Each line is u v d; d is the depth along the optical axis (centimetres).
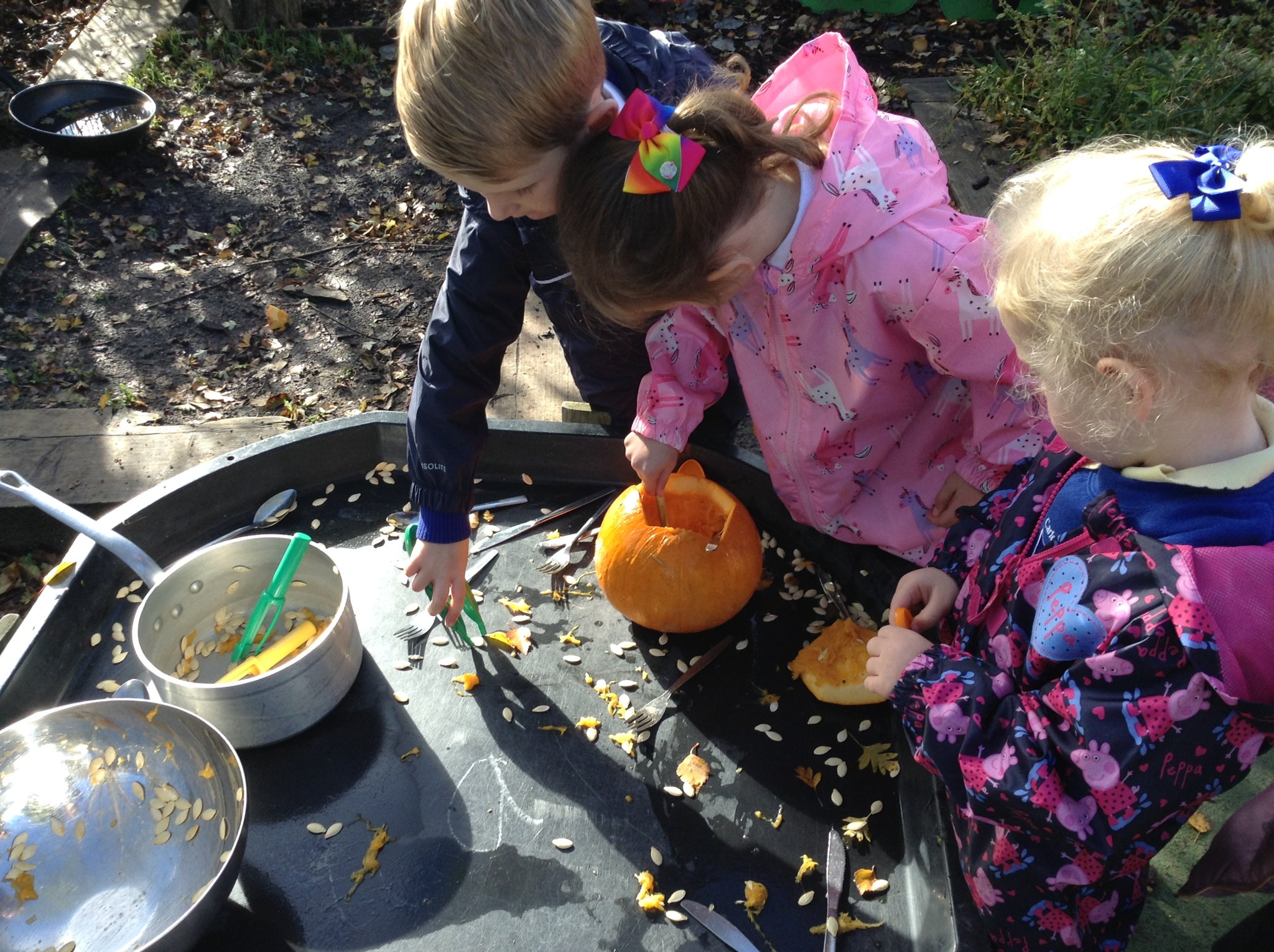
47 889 118
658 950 117
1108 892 113
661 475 154
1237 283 76
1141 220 79
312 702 135
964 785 102
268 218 341
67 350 284
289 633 146
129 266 316
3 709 131
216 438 231
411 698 144
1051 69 361
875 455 155
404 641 152
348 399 272
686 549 146
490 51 103
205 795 123
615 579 149
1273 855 102
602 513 171
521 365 260
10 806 120
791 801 133
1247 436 88
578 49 107
